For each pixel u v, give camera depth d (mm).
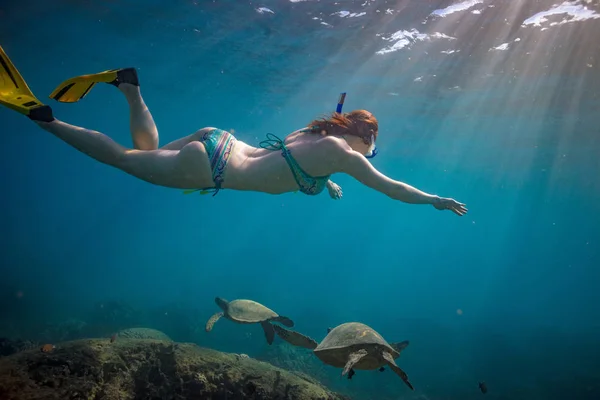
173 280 53219
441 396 17016
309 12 15703
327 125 3320
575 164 37781
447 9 14234
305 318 30234
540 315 52375
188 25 17984
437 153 39844
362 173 3084
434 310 47688
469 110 25688
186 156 3139
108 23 18484
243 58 21312
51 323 20641
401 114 28250
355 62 20234
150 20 17844
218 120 38094
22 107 2996
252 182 3186
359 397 15766
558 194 57406
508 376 20266
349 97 26172
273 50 19797
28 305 25359
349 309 39625
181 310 24719
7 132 53281
